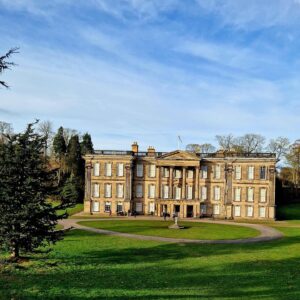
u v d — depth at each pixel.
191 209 100.50
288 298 23.38
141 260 36.66
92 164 102.81
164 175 102.31
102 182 102.31
